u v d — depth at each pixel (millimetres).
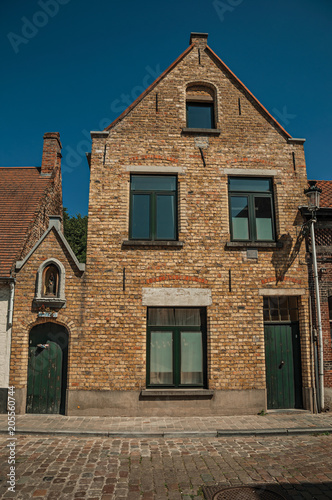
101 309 9789
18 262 9844
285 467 6129
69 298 9805
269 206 10938
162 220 10609
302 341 10203
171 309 10141
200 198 10570
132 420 8961
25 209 12336
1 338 9586
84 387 9414
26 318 9695
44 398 9562
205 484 5480
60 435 7961
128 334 9719
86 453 6793
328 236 10953
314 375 10000
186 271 10133
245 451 6961
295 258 10484
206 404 9508
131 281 9969
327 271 10766
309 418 9156
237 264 10289
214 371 9680
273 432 8086
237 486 5398
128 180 10578
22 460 6379
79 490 5246
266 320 10336
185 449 7078
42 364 9703
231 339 9891
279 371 10133
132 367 9570
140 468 6082
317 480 5602
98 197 10375
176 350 9922
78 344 9609
